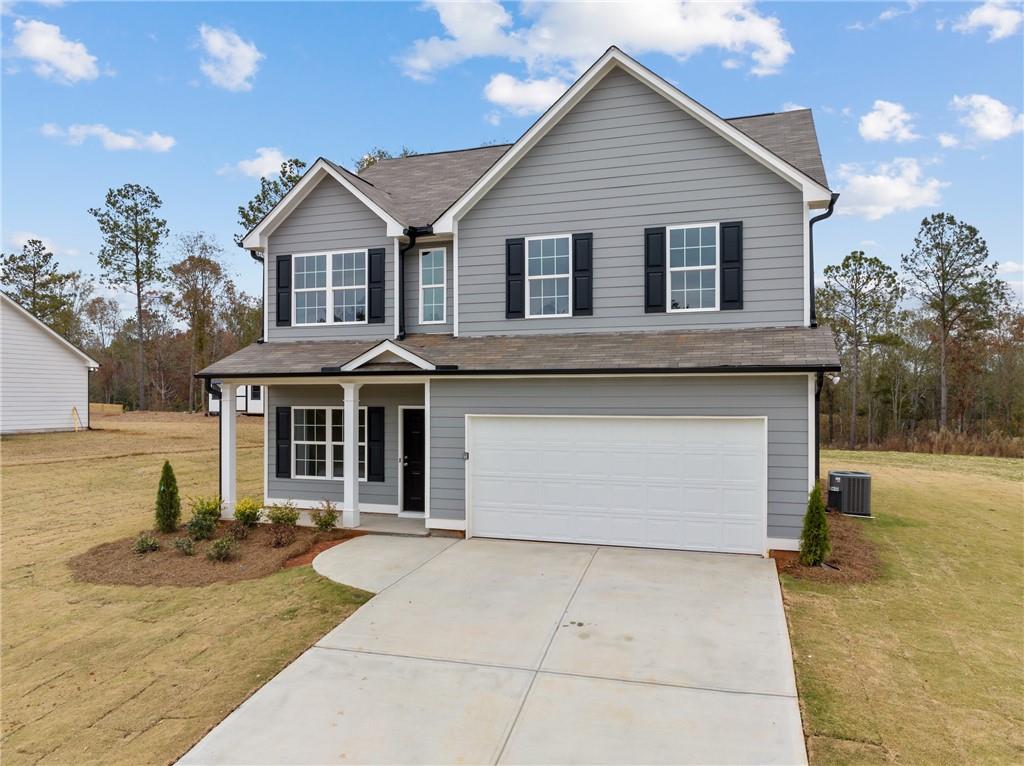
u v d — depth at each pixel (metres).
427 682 6.11
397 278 13.63
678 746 4.95
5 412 25.72
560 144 12.47
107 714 5.83
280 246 14.59
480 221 12.98
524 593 8.49
